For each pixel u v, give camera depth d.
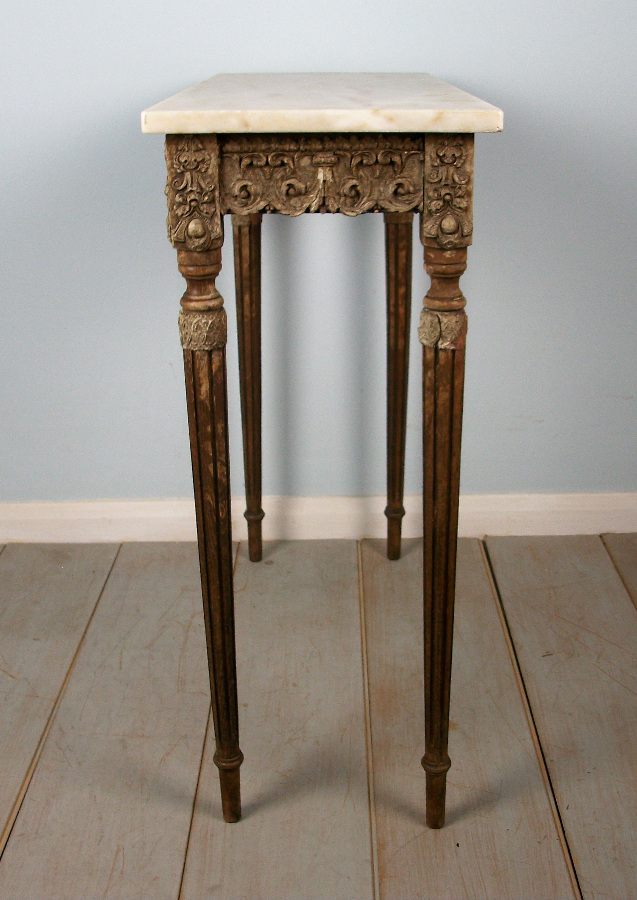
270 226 1.45
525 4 1.35
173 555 1.61
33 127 1.40
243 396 1.45
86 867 1.03
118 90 1.39
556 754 1.17
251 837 1.07
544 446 1.60
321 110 0.83
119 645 1.38
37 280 1.48
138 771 1.16
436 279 0.90
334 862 1.03
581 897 0.98
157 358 1.53
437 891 1.00
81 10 1.34
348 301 1.50
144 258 1.47
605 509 1.63
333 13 1.35
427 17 1.36
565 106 1.40
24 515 1.63
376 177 0.87
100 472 1.62
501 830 1.07
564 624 1.40
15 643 1.38
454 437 0.93
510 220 1.46
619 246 1.48
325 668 1.32
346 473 1.62
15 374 1.55
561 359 1.54
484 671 1.31
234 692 1.03
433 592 0.98
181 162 0.85
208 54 1.37
